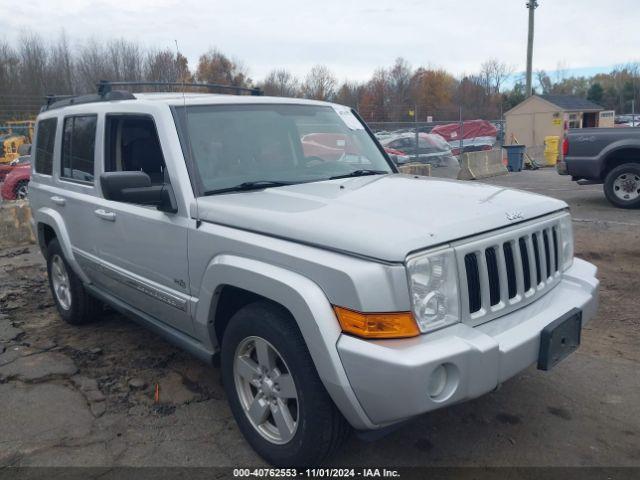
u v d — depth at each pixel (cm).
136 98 424
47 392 409
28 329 534
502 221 299
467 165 1692
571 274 359
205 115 383
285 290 276
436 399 253
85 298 521
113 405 388
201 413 376
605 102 6656
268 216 302
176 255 353
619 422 357
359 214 293
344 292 258
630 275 645
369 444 336
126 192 341
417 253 259
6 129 1925
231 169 370
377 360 248
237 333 316
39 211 537
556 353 298
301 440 289
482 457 323
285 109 428
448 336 263
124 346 488
